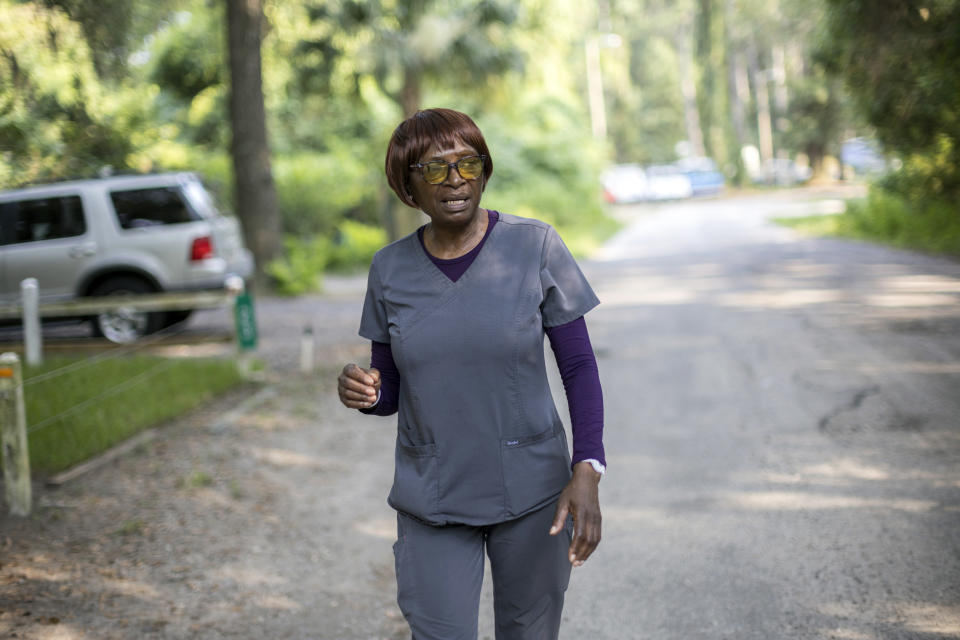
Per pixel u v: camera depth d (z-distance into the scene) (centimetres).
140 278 1142
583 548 230
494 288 239
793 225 2527
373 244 2170
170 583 436
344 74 1831
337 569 455
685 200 4731
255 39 1600
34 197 1135
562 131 3111
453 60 1752
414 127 239
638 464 588
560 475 247
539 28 2305
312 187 2133
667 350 947
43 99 945
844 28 1289
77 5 892
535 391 244
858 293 1209
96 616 399
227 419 743
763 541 453
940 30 1200
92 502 549
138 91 1129
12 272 1130
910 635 352
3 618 393
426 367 240
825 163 5044
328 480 596
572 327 243
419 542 246
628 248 2295
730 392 752
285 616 402
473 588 244
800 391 733
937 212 1692
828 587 398
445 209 236
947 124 1391
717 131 5719
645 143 6606
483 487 241
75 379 764
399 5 1741
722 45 5456
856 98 1460
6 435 518
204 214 1161
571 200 2891
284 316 1367
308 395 831
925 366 777
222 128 2452
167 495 564
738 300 1252
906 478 522
